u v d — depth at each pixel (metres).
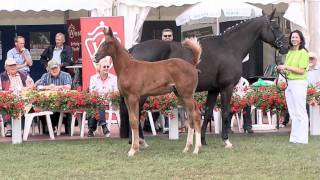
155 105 10.25
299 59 9.58
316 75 11.31
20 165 7.82
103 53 8.34
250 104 10.80
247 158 8.15
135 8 13.32
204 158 8.18
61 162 8.01
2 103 9.83
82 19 11.80
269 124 12.27
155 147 9.34
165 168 7.46
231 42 9.49
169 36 11.32
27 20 16.69
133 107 8.41
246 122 11.31
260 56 17.19
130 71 8.37
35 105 10.40
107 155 8.54
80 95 10.46
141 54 9.03
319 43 13.55
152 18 16.83
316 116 11.01
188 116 8.66
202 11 12.75
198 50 8.56
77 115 11.32
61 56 13.48
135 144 8.50
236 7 12.72
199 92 10.16
